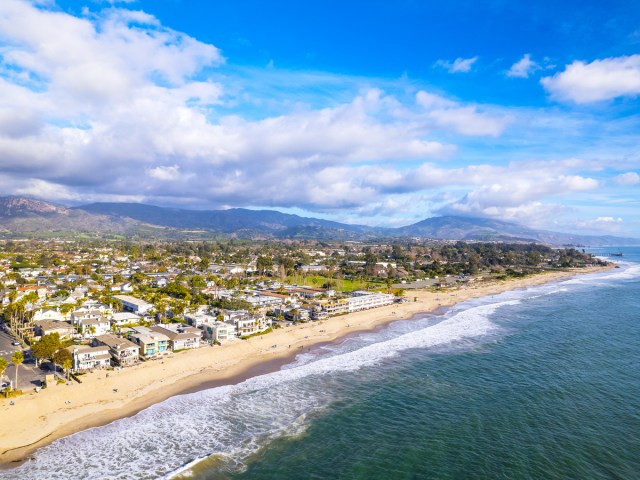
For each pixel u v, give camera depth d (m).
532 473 54.06
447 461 57.38
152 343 98.88
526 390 81.31
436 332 129.38
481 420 69.12
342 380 88.00
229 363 98.56
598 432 64.38
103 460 58.09
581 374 89.50
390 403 76.44
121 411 73.00
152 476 54.62
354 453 59.88
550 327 133.62
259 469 56.25
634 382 84.50
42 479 53.81
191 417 71.00
